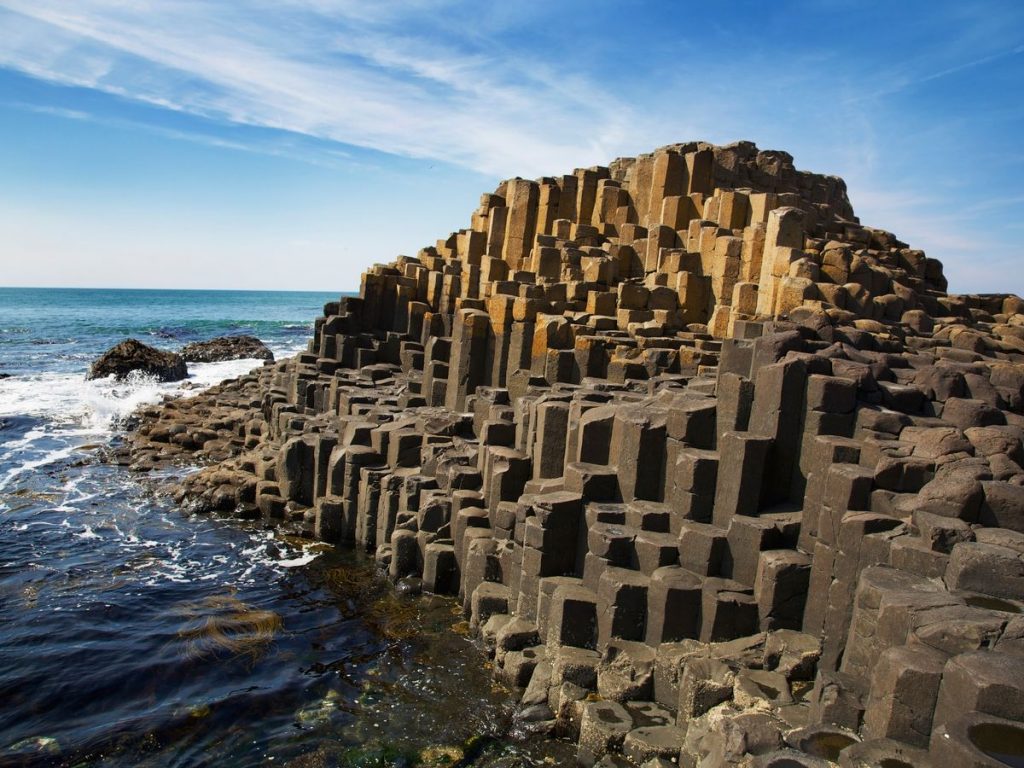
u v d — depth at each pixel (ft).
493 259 107.86
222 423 112.16
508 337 88.43
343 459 75.31
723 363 52.26
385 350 111.96
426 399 92.38
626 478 52.65
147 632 55.11
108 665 50.26
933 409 49.57
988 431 44.39
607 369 76.64
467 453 69.00
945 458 41.65
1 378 171.22
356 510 74.02
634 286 85.92
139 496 87.81
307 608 60.08
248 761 41.37
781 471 48.55
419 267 122.01
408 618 58.34
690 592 44.37
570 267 97.35
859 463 44.01
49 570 65.92
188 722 44.62
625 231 100.42
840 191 116.88
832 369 49.44
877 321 66.13
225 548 72.54
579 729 42.50
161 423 116.37
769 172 106.01
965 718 26.23
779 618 42.91
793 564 42.70
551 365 79.20
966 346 65.72
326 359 111.24
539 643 50.60
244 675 49.88
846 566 40.40
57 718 44.65
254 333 337.11
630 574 46.85
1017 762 24.02
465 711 46.19
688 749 36.78
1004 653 28.63
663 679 42.45
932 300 78.02
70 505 84.12
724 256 82.99
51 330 323.78
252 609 59.00
